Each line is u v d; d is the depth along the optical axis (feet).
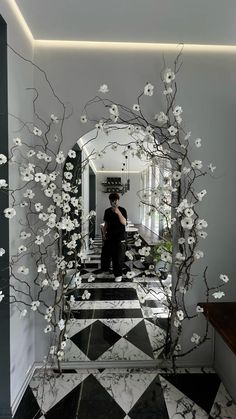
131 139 6.46
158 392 5.73
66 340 6.57
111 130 6.44
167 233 6.79
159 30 5.87
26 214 5.88
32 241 6.24
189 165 6.46
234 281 6.64
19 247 5.05
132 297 9.20
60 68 6.39
